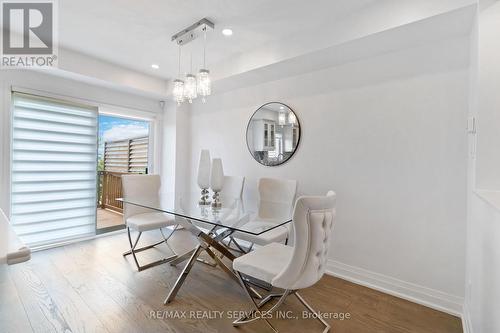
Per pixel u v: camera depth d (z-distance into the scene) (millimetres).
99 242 3271
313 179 2709
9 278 2273
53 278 2287
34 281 2229
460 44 1903
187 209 2314
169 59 3037
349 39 2051
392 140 2207
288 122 2898
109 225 4004
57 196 3119
